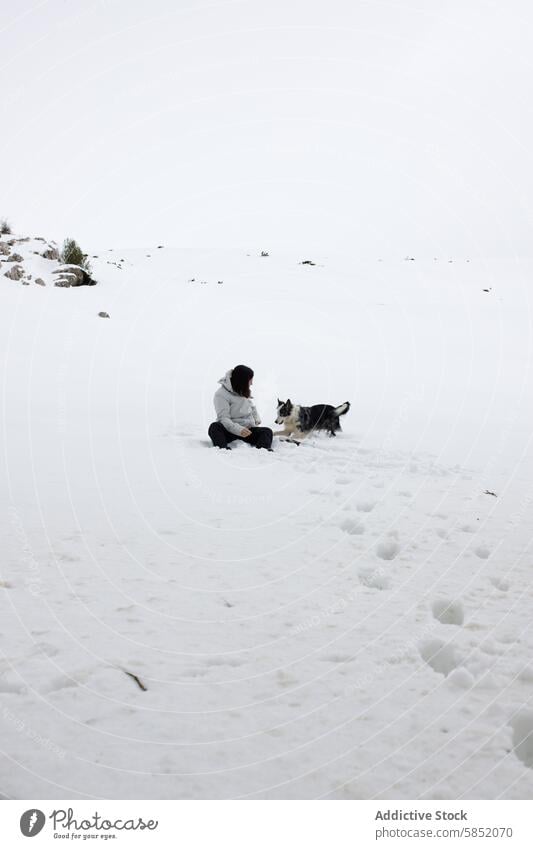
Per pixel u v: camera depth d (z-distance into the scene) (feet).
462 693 7.55
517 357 65.46
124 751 6.27
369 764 6.26
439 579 11.16
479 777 6.14
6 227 73.82
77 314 56.13
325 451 23.67
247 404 23.90
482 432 30.12
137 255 113.19
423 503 16.42
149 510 14.61
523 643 8.82
